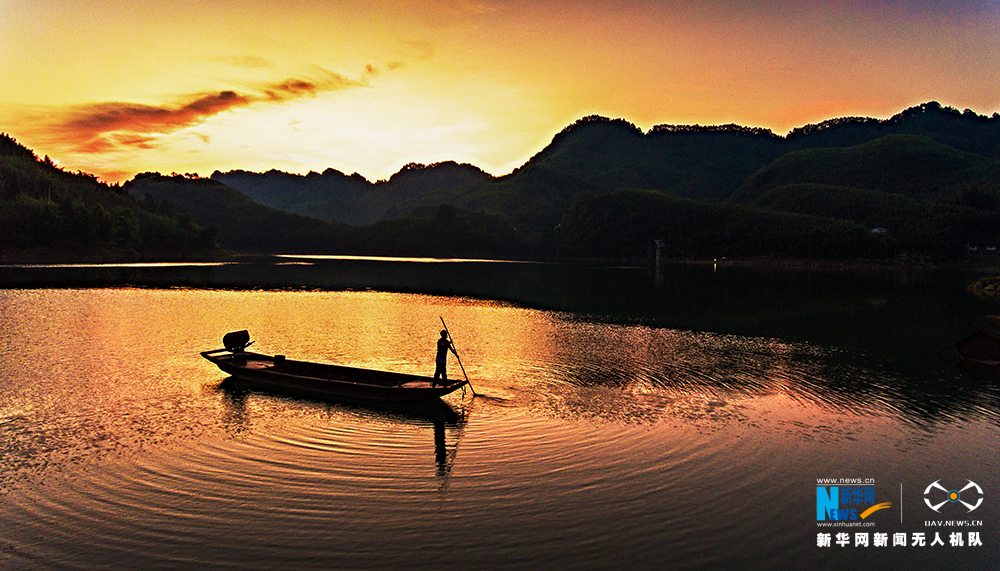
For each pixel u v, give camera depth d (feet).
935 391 64.34
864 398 60.85
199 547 29.53
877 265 498.69
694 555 29.71
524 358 79.15
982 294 215.92
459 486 37.14
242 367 60.85
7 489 35.94
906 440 47.44
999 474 40.83
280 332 98.63
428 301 161.68
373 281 246.06
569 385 63.77
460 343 90.68
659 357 81.92
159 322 107.96
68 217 475.72
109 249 502.79
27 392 57.41
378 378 60.23
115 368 68.59
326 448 43.42
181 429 47.24
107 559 28.43
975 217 534.78
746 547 30.58
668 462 41.81
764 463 42.06
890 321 131.34
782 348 92.84
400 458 41.70
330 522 32.27
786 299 187.32
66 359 73.20
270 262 452.35
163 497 35.01
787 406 57.26
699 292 213.87
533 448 44.09
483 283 248.32
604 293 203.21
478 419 51.06
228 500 34.68
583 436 46.93
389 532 31.32
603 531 31.86
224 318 115.55
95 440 44.37
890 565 29.27
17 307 127.34
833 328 118.83
